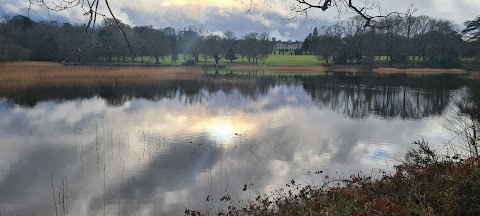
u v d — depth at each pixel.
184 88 46.19
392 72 74.69
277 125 22.94
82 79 52.91
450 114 25.53
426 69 75.06
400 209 5.72
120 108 30.14
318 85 51.28
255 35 108.88
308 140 18.67
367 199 6.93
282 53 144.12
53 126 22.30
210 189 11.88
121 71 60.81
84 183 12.56
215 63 98.38
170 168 14.05
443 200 6.00
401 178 7.96
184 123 23.61
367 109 30.11
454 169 7.39
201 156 15.73
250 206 9.29
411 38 78.69
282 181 12.47
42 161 15.09
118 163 14.76
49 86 44.34
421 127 21.89
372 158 15.18
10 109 28.62
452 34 77.50
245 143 18.00
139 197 11.34
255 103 34.00
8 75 45.84
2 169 14.06
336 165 14.23
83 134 20.09
